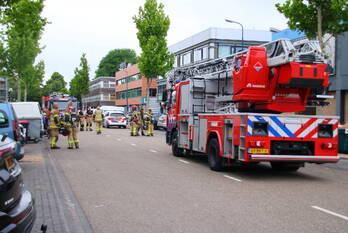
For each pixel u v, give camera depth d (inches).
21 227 140.2
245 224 216.1
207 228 208.4
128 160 507.5
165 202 269.7
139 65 1688.0
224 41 1775.3
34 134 752.3
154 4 1658.5
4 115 391.5
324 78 370.6
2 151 140.7
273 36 1226.0
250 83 389.4
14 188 143.3
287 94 394.0
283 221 222.5
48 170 409.7
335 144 380.8
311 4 646.5
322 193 308.0
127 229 206.7
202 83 512.1
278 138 365.4
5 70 1328.7
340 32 667.4
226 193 302.7
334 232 202.1
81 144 741.3
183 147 524.4
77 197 283.4
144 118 1050.1
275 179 377.7
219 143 407.5
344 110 884.0
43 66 1940.2
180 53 2062.0
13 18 664.4
